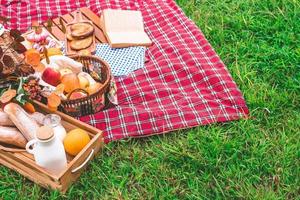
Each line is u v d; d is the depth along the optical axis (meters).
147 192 2.58
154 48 3.36
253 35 3.53
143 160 2.72
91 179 2.62
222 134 2.85
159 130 2.85
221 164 2.70
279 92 3.11
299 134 2.83
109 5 3.66
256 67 3.27
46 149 2.40
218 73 3.15
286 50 3.34
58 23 3.45
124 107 2.95
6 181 2.61
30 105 2.69
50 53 2.98
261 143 2.78
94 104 2.83
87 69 3.00
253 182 2.63
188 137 2.81
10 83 2.88
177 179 2.63
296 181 2.61
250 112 2.96
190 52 3.29
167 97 3.04
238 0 3.80
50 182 2.51
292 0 3.72
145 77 3.15
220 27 3.57
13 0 3.63
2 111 2.66
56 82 2.77
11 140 2.57
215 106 2.98
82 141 2.58
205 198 2.56
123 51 3.31
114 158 2.72
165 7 3.69
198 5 3.80
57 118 2.64
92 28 3.34
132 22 3.47
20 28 3.48
